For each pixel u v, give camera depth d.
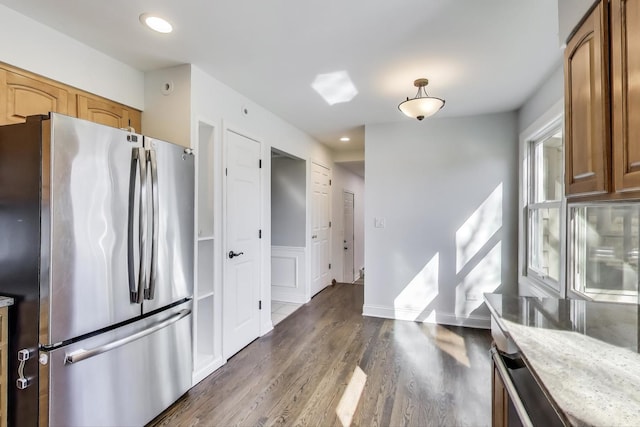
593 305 1.46
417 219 3.86
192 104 2.45
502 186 3.57
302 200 4.66
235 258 2.96
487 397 2.25
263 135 3.44
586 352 0.99
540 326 1.20
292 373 2.59
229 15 1.83
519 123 3.45
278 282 4.79
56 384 1.50
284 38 2.08
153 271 1.91
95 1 1.71
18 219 1.53
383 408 2.13
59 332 1.50
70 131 1.53
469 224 3.68
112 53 2.27
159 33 2.03
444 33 2.01
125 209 1.77
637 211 1.68
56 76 1.99
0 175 1.57
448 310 3.75
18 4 1.74
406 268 3.90
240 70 2.54
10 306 1.54
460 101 3.21
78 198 1.56
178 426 1.96
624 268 1.77
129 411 1.82
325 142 5.17
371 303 4.03
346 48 2.21
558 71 2.46
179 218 2.16
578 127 1.27
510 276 3.55
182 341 2.21
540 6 1.74
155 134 2.52
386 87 2.88
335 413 2.08
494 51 2.23
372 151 4.02
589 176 1.19
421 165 3.84
